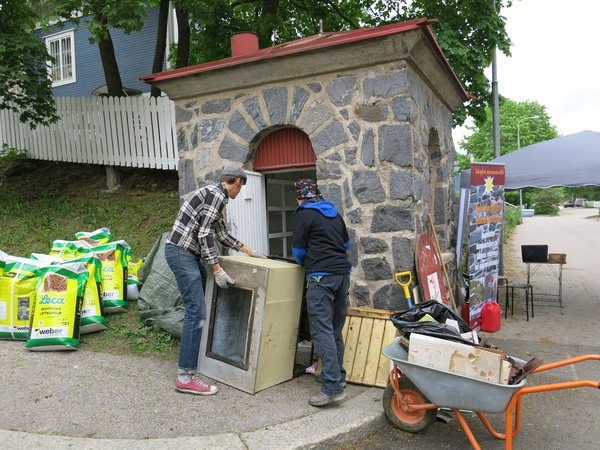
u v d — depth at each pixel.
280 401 3.82
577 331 6.37
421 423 3.54
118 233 7.86
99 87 13.95
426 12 11.47
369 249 4.93
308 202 3.98
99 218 8.44
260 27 10.70
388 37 4.57
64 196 9.73
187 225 3.87
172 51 13.47
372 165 4.90
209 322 4.27
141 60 14.46
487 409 3.11
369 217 4.93
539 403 4.22
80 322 4.80
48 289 4.64
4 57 8.57
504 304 8.02
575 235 22.53
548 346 5.74
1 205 9.21
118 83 10.94
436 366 3.22
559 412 4.05
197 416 3.51
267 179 6.07
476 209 6.19
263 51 5.48
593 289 9.17
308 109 5.21
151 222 8.23
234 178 4.05
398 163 4.79
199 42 12.45
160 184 9.91
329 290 3.79
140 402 3.68
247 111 5.58
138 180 10.11
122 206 8.95
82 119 10.18
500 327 6.59
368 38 4.61
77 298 4.68
